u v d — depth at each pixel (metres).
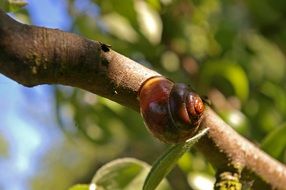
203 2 0.56
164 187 0.40
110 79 0.27
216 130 0.31
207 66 0.53
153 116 0.26
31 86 0.25
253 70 0.57
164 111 0.26
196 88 0.53
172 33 0.54
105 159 0.87
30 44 0.25
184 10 0.54
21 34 0.25
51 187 1.74
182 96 0.26
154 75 0.28
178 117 0.26
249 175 0.32
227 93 0.54
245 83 0.53
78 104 0.52
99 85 0.27
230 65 0.52
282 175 0.33
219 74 0.54
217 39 0.56
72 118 0.52
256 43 0.58
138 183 0.35
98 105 0.52
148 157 0.64
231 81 0.53
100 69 0.27
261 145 0.38
